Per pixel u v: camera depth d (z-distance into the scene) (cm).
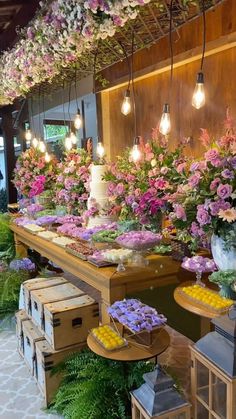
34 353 246
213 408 142
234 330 137
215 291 214
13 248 445
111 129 457
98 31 240
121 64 404
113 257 224
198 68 310
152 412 136
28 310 280
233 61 277
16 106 728
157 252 254
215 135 299
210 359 141
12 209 591
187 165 239
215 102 297
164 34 300
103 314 223
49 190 447
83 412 190
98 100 467
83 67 421
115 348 184
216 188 176
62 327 232
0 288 369
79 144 600
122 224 270
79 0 228
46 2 279
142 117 392
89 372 205
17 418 218
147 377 145
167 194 233
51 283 289
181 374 249
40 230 356
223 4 268
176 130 343
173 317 280
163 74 354
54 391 230
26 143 743
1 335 333
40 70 344
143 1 204
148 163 266
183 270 237
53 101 654
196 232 185
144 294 265
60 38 269
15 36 438
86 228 316
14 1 399
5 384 253
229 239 179
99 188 313
